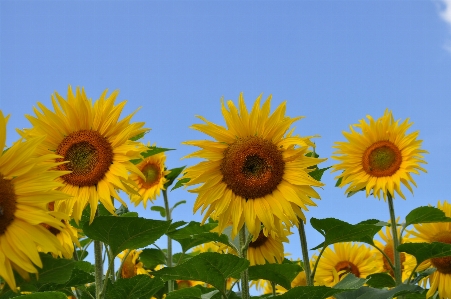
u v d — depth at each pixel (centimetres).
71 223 145
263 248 176
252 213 145
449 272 179
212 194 146
